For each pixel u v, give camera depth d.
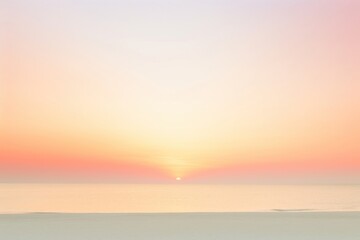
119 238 14.38
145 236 14.74
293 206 52.84
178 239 14.33
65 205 53.81
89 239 14.23
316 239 14.45
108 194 123.56
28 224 16.88
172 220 18.17
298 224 17.39
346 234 15.30
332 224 17.38
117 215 19.77
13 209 43.22
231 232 15.55
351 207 49.75
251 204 58.28
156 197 99.19
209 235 14.97
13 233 15.06
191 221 17.95
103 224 16.98
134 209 44.75
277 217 19.50
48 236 14.60
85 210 42.28
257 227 16.56
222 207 49.94
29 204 55.50
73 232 15.32
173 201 72.44
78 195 108.31
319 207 48.94
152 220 18.19
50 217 18.95
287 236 14.89
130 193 140.25
